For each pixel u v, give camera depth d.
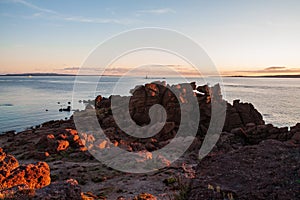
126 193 17.41
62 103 105.38
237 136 34.19
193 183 15.15
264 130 34.22
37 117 74.56
